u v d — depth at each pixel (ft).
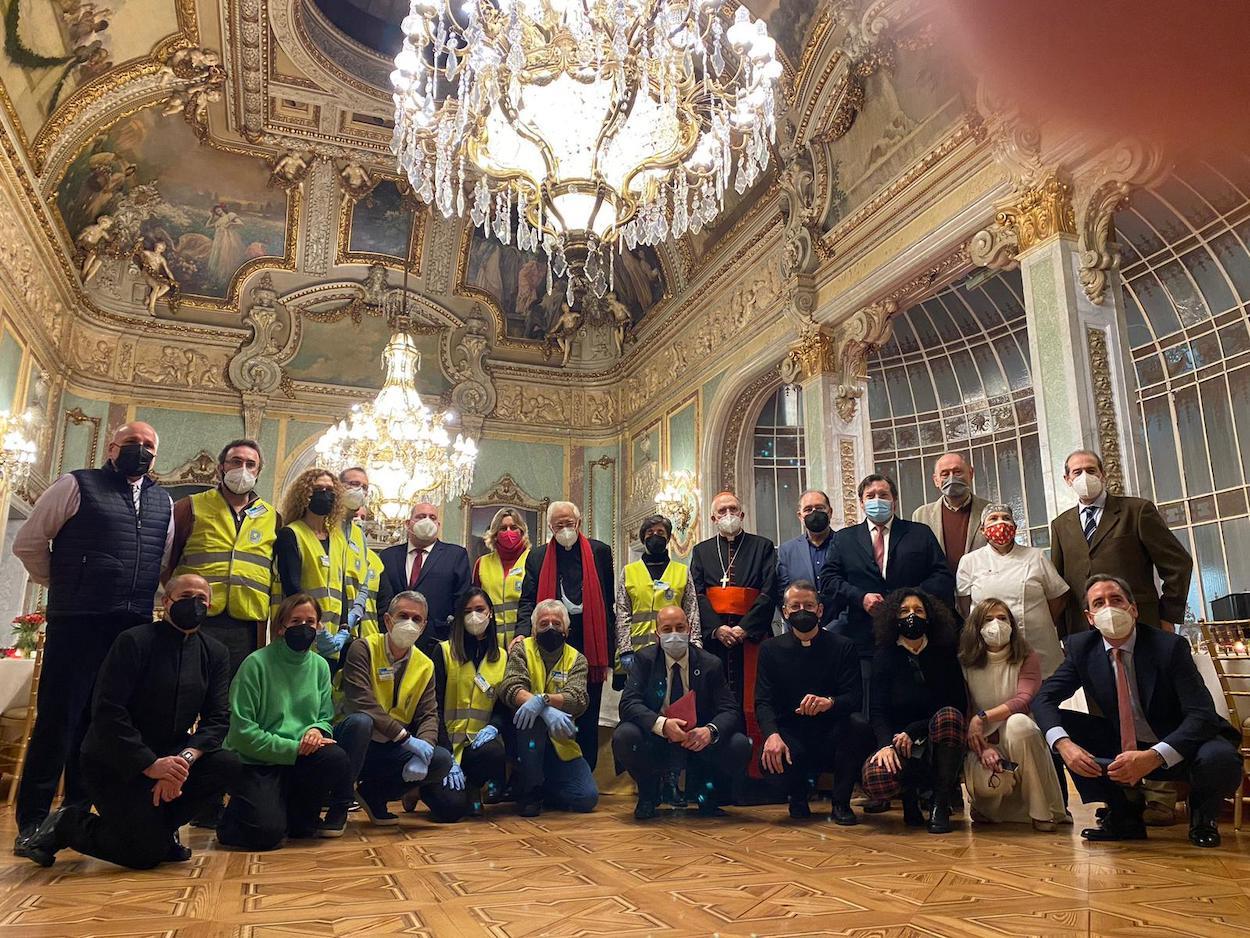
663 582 21.09
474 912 10.30
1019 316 46.39
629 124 27.81
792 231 39.96
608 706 24.25
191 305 54.95
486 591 22.12
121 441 14.46
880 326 35.91
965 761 17.07
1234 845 14.33
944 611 17.63
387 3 47.03
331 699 16.65
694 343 51.62
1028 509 46.44
